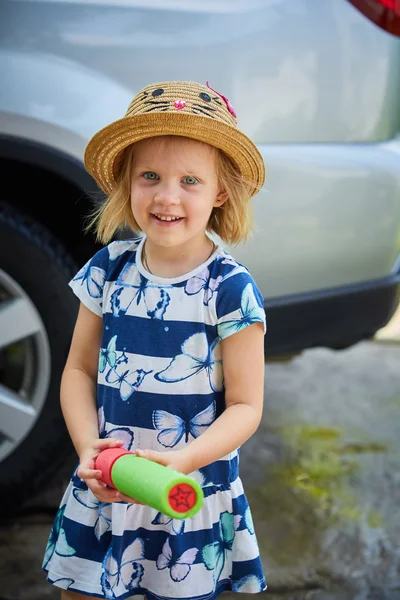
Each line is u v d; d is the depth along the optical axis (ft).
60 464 8.06
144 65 7.51
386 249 8.34
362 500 9.02
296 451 10.11
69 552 5.28
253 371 5.06
